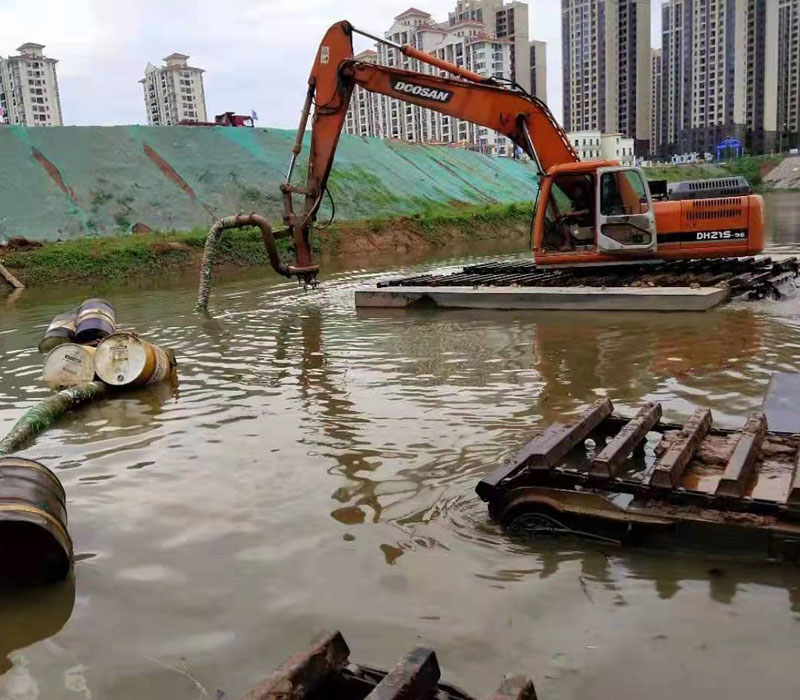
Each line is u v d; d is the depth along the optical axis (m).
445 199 33.41
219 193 26.61
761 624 3.11
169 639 3.28
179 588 3.68
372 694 2.37
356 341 9.59
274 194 27.59
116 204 24.41
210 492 4.81
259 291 15.65
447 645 3.09
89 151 25.83
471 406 6.31
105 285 18.73
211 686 2.97
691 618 3.18
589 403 6.21
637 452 4.89
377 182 32.12
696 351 7.77
